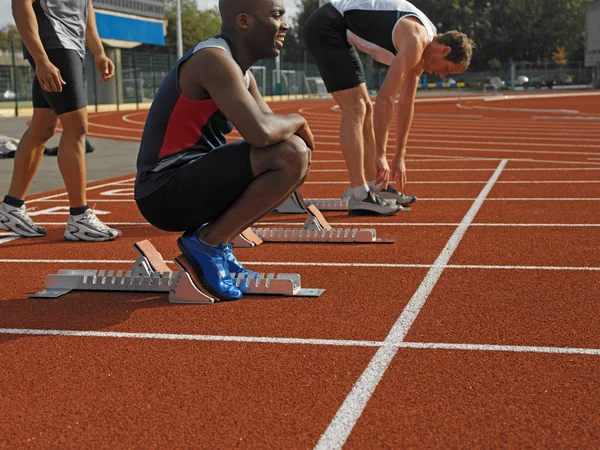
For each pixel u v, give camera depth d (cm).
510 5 8044
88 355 319
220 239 388
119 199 797
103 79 598
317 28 623
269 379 286
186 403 266
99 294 420
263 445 232
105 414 259
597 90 5484
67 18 543
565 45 8188
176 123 371
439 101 3844
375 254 502
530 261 470
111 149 1398
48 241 571
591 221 605
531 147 1287
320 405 261
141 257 426
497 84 3756
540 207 677
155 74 3669
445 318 356
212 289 393
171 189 373
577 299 384
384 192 699
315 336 335
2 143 1213
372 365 298
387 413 253
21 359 315
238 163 362
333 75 632
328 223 622
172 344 330
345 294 404
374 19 607
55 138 1545
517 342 321
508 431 238
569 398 262
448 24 8012
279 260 492
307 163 367
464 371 289
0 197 792
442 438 234
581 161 1052
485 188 806
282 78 4906
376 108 589
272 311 376
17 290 431
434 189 809
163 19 3994
